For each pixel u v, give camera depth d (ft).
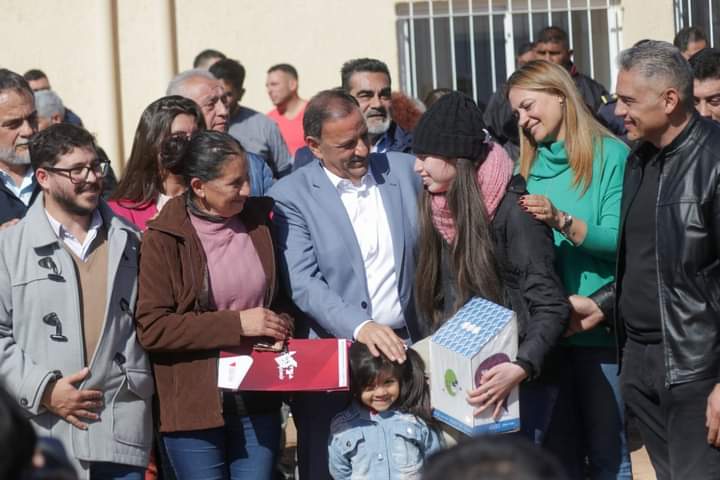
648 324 14.01
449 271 14.96
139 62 31.24
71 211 14.14
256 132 25.67
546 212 14.42
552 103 15.39
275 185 15.89
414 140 14.76
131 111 31.37
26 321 14.06
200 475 14.73
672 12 30.71
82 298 14.21
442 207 14.80
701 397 13.56
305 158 21.02
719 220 13.32
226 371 14.47
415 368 14.69
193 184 14.60
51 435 14.08
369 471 14.55
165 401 14.71
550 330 14.21
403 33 31.07
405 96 24.90
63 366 14.02
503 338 14.02
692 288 13.48
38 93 24.72
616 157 15.38
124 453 14.34
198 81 18.99
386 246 15.44
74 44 31.37
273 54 31.17
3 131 16.58
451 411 14.10
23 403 13.87
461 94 14.74
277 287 15.28
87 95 31.42
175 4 31.19
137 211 15.98
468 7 30.94
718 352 13.48
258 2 31.09
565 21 30.96
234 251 14.83
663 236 13.57
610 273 15.34
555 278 14.43
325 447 15.47
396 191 15.69
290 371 14.43
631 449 21.85
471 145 14.46
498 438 6.72
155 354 14.79
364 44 31.04
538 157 15.75
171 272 14.60
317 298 15.07
